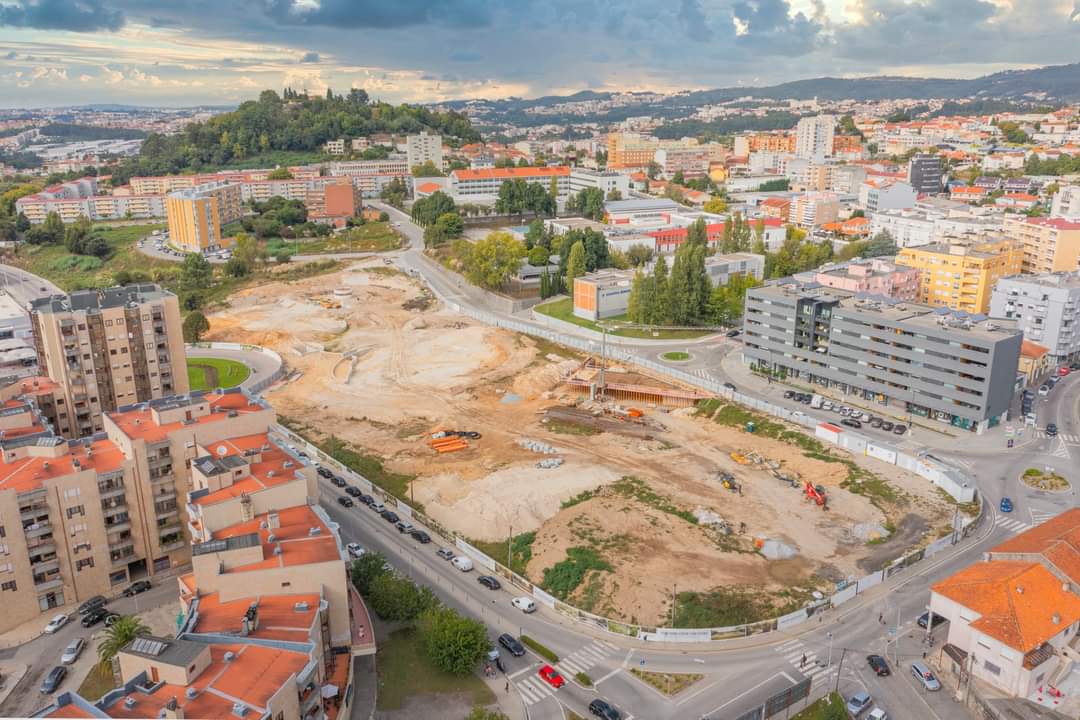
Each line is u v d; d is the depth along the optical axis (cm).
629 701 10988
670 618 12662
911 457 17662
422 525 15938
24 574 13000
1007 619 11119
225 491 12769
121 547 13975
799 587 13462
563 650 12131
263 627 10269
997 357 18850
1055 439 19212
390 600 12506
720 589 13338
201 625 10369
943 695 11031
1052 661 11075
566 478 17512
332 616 11212
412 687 11294
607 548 14675
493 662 11688
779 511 16112
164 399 15675
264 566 11019
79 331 17425
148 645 9331
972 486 16862
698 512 15938
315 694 9662
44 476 13225
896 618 12688
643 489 17112
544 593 13400
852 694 11025
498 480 17525
